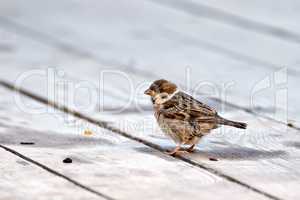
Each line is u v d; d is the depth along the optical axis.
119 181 8.45
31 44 15.11
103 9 17.55
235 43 15.16
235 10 17.25
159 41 15.34
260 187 8.41
